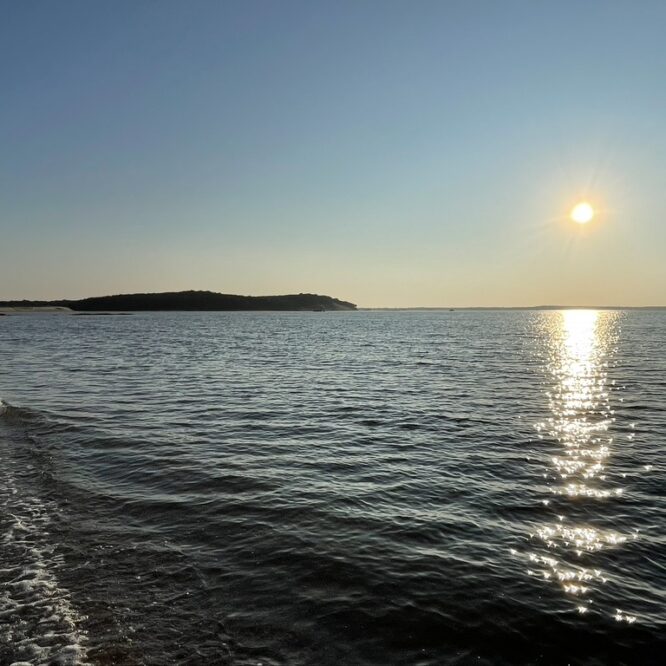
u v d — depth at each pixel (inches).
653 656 243.9
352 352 1978.3
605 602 287.1
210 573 313.7
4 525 381.7
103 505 421.1
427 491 459.5
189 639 251.6
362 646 248.2
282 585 301.0
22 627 259.8
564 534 373.1
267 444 615.8
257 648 245.6
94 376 1250.6
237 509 412.8
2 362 1584.6
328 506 421.1
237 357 1771.7
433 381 1163.9
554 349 2132.1
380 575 312.7
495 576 313.7
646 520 398.6
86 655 238.8
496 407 855.7
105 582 303.1
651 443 629.9
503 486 474.9
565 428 707.4
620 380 1186.6
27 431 673.6
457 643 251.8
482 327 4640.8
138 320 6628.9
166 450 584.1
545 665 237.9
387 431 687.1
